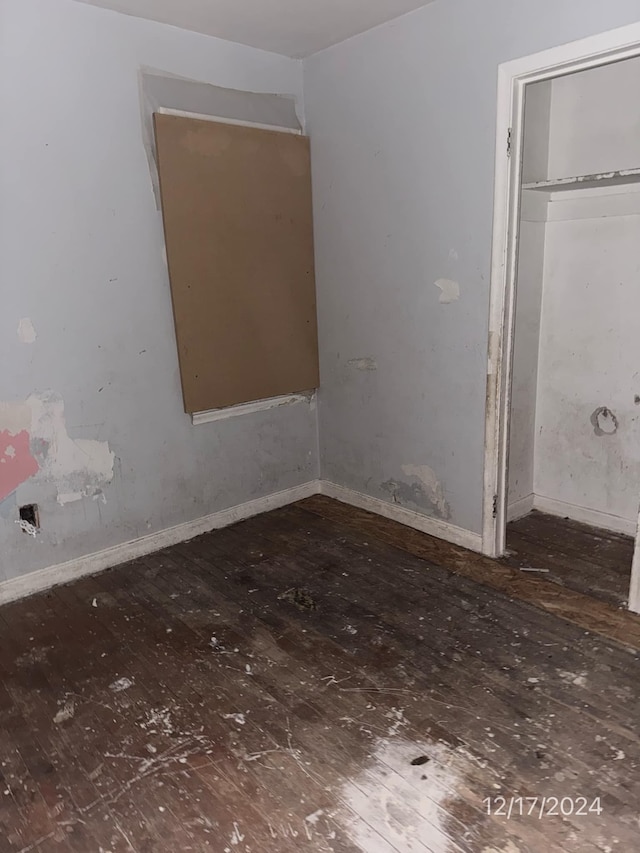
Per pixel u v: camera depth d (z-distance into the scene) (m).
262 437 3.54
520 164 2.56
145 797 1.69
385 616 2.51
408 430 3.24
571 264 3.16
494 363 2.75
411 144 2.86
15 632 2.49
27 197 2.52
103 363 2.85
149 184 2.86
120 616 2.59
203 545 3.22
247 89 3.12
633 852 1.48
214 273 3.10
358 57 2.99
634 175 2.56
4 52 2.38
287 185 3.31
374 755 1.80
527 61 2.36
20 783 1.75
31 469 2.71
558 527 3.32
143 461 3.07
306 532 3.33
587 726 1.88
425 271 2.95
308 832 1.56
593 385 3.19
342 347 3.49
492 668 2.16
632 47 2.12
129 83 2.72
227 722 1.96
